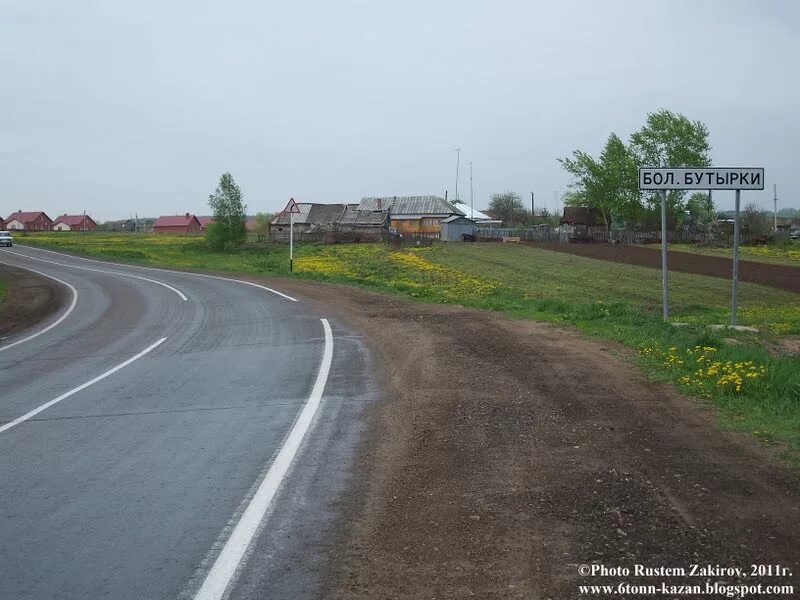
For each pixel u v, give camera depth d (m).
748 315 26.30
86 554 4.70
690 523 4.88
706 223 87.62
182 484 6.11
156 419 8.64
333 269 41.81
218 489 5.95
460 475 6.02
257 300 24.47
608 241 82.94
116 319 21.95
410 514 5.20
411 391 9.45
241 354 13.72
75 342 17.20
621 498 5.36
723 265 53.53
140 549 4.76
